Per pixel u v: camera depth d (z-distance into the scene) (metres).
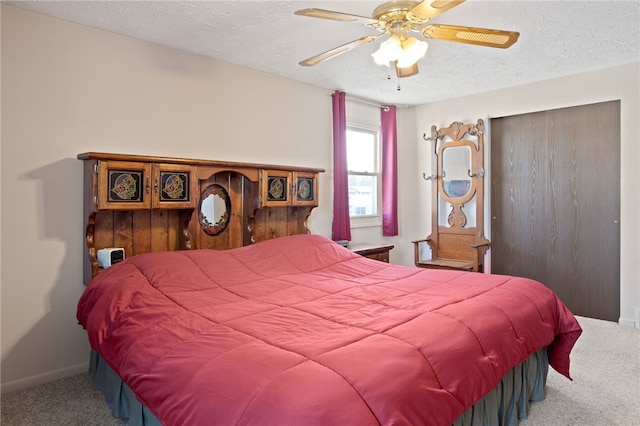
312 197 3.68
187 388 1.26
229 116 3.34
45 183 2.47
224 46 2.97
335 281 2.50
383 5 1.98
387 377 1.20
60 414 2.09
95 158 2.41
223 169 3.06
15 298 2.38
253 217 3.35
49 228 2.49
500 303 1.95
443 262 4.27
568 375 2.25
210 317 1.76
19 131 2.38
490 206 4.33
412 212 4.95
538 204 4.05
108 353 1.76
